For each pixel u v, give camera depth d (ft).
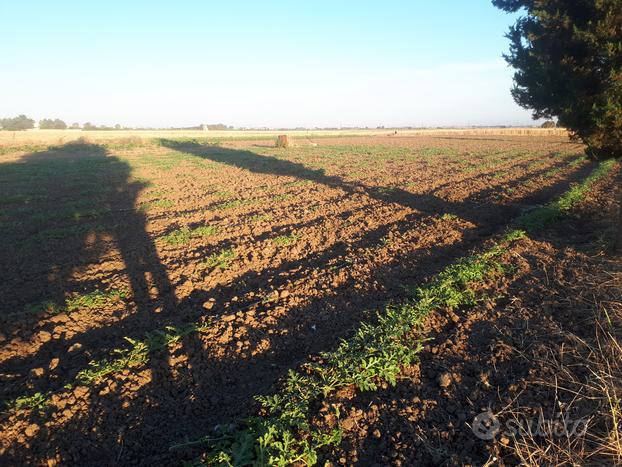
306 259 31.48
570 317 19.44
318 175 75.31
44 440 14.21
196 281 27.89
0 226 42.57
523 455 11.95
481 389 15.12
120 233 40.11
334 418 14.14
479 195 51.72
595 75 27.50
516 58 31.86
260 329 21.06
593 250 28.04
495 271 25.45
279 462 11.97
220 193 58.18
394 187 59.00
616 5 24.73
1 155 121.90
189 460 13.09
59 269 30.66
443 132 257.14
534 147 124.26
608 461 11.41
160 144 167.12
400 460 12.36
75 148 144.97
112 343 20.58
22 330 21.94
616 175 62.75
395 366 16.26
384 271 27.63
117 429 14.71
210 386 17.03
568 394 14.24
